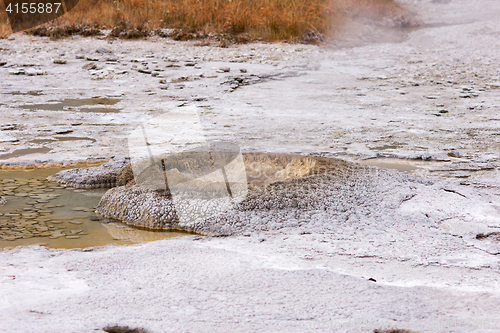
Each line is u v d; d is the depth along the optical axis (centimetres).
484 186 756
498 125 1261
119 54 2284
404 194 658
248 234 536
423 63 2270
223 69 1995
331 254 472
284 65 2141
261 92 1661
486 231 553
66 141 1022
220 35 2692
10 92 1556
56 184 744
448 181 755
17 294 362
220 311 335
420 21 3616
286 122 1255
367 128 1209
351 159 931
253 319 324
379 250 485
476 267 448
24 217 609
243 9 2892
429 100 1567
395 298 364
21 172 806
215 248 479
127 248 489
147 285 381
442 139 1117
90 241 541
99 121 1219
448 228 562
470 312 346
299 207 597
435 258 468
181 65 2088
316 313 334
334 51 2569
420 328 316
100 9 2898
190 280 392
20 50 2284
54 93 1566
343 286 384
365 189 661
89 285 382
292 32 2792
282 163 743
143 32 2677
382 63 2264
